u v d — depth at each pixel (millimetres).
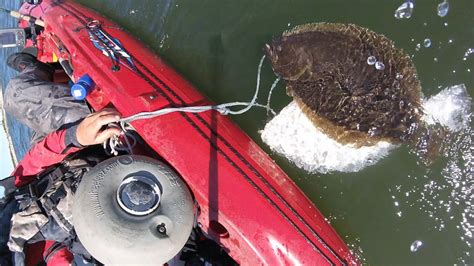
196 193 1035
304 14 1389
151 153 1127
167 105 1142
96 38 1322
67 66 1304
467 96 1204
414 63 1252
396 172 1226
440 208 1186
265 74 1374
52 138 1013
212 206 1027
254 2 1458
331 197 1233
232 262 1089
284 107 1316
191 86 1310
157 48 1518
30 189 1027
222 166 1072
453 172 1187
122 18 1599
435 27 1268
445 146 1200
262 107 1335
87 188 853
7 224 998
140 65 1263
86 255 957
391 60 1259
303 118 1288
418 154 1215
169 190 889
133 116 1075
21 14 1418
